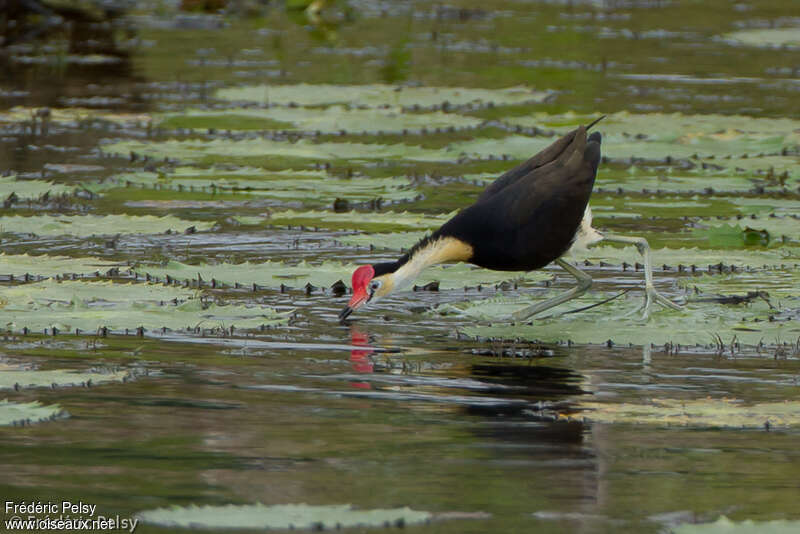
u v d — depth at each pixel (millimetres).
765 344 10984
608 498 7398
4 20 32188
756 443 8461
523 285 13211
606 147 20047
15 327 10930
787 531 6766
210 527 6773
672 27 33438
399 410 9141
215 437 8445
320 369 10219
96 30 31719
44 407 8977
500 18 34469
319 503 7219
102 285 12375
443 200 17188
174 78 25922
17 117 21672
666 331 11297
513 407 9234
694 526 6820
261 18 34562
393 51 29531
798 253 14156
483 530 6891
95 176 18141
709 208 16500
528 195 11719
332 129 21578
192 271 13133
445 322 11844
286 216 15773
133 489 7438
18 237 15000
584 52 29562
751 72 27312
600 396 9547
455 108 23609
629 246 14570
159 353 10594
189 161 19250
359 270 11875
